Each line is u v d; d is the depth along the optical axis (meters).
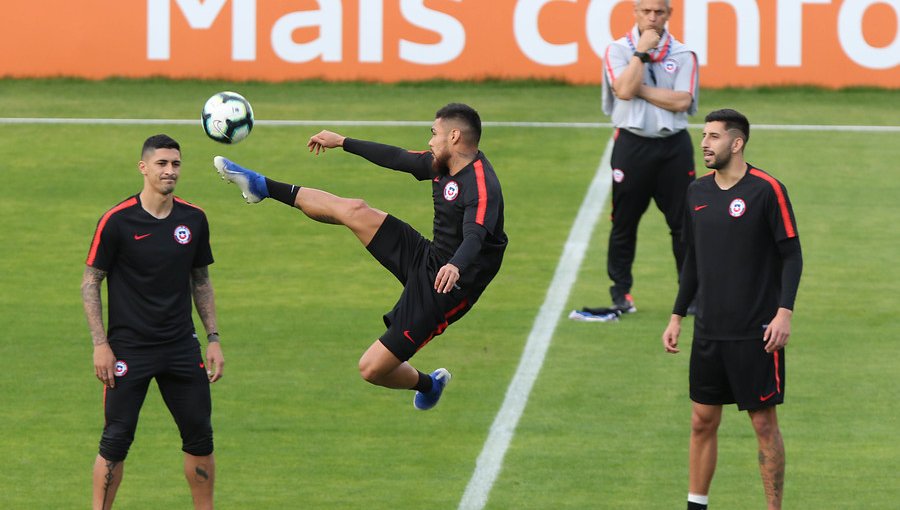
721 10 82.56
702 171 63.97
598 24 83.81
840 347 42.28
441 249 29.52
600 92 83.38
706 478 29.33
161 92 82.50
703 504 29.52
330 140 30.61
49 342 43.16
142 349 27.80
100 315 27.83
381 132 72.31
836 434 35.12
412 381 31.17
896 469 32.72
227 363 41.19
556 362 40.97
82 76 85.12
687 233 29.47
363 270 51.81
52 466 33.12
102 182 63.81
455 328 44.41
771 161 67.19
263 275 51.00
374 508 30.44
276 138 71.56
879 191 62.41
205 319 29.19
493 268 29.78
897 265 51.66
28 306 46.97
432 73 84.75
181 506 30.77
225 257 53.28
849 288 48.81
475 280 29.58
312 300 47.88
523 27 84.12
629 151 44.19
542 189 63.12
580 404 37.41
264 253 53.94
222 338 43.62
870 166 66.56
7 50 84.94
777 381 28.48
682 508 30.33
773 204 28.03
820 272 50.81
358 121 74.88
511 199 61.47
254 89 83.44
